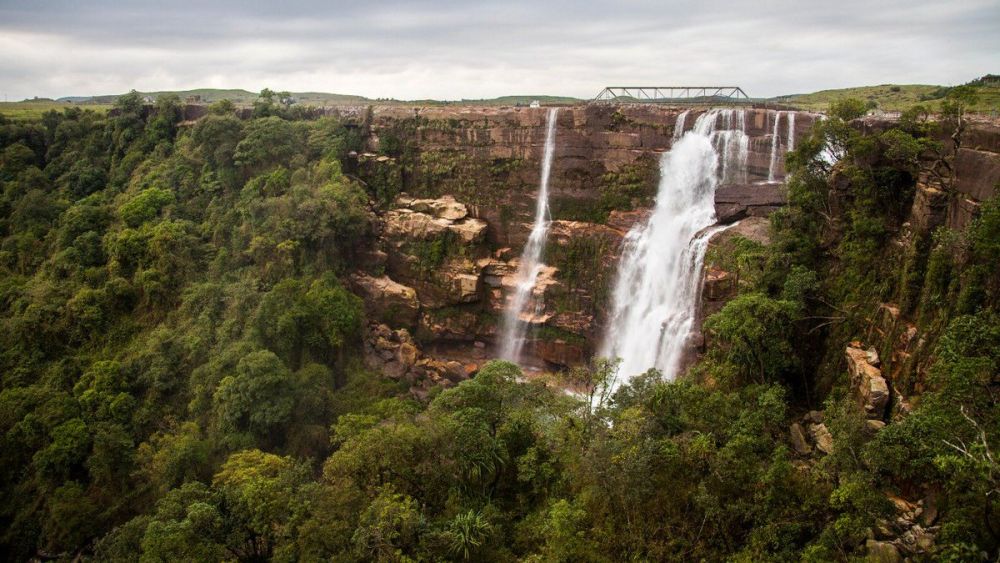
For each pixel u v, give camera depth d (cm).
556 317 7575
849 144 4503
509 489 4347
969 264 3466
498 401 4459
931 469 3009
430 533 3631
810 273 4484
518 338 7838
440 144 8575
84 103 17925
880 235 4347
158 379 6438
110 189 9438
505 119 8100
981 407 2812
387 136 8875
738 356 4453
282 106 9994
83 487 5809
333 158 8644
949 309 3516
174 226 7850
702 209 6694
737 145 6600
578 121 7669
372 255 8088
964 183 3709
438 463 4053
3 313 7762
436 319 8000
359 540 3475
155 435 6009
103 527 5462
